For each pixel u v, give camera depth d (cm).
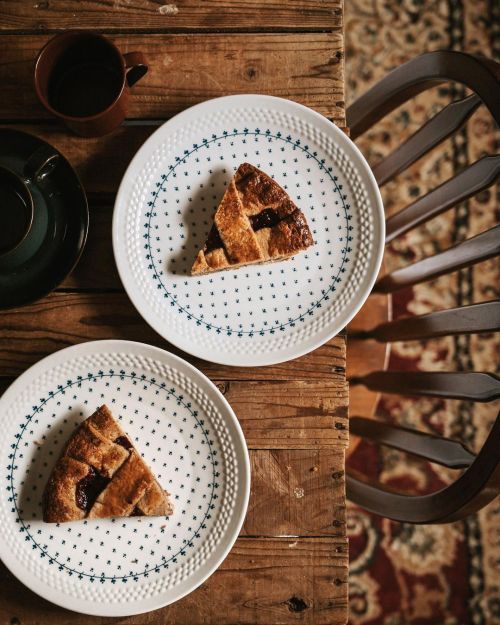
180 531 81
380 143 133
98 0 86
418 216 91
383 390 101
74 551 80
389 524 128
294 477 83
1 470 81
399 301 132
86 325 84
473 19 133
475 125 132
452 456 86
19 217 81
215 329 83
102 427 81
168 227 83
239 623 82
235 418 81
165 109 85
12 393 80
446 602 127
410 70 86
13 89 85
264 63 86
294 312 83
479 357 130
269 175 84
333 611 82
